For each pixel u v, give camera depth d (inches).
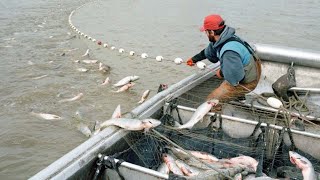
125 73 447.8
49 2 962.7
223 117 188.7
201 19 768.3
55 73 440.5
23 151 271.9
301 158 156.2
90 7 925.2
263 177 136.8
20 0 949.2
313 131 197.8
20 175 245.9
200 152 168.1
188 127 183.3
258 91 261.6
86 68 462.3
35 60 487.2
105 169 144.2
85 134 295.7
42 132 299.1
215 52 239.6
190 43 585.0
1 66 455.8
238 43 212.8
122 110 343.0
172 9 892.6
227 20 756.6
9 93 374.6
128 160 160.4
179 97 208.8
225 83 223.0
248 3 973.2
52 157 265.6
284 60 267.4
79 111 339.0
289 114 197.6
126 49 550.3
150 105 188.9
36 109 339.9
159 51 541.0
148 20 761.6
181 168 157.2
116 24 723.4
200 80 235.5
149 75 440.1
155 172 137.3
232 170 149.3
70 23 712.4
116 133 157.0
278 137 172.1
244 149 173.5
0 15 765.3
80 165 134.3
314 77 263.4
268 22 743.1
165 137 166.2
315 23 735.7
